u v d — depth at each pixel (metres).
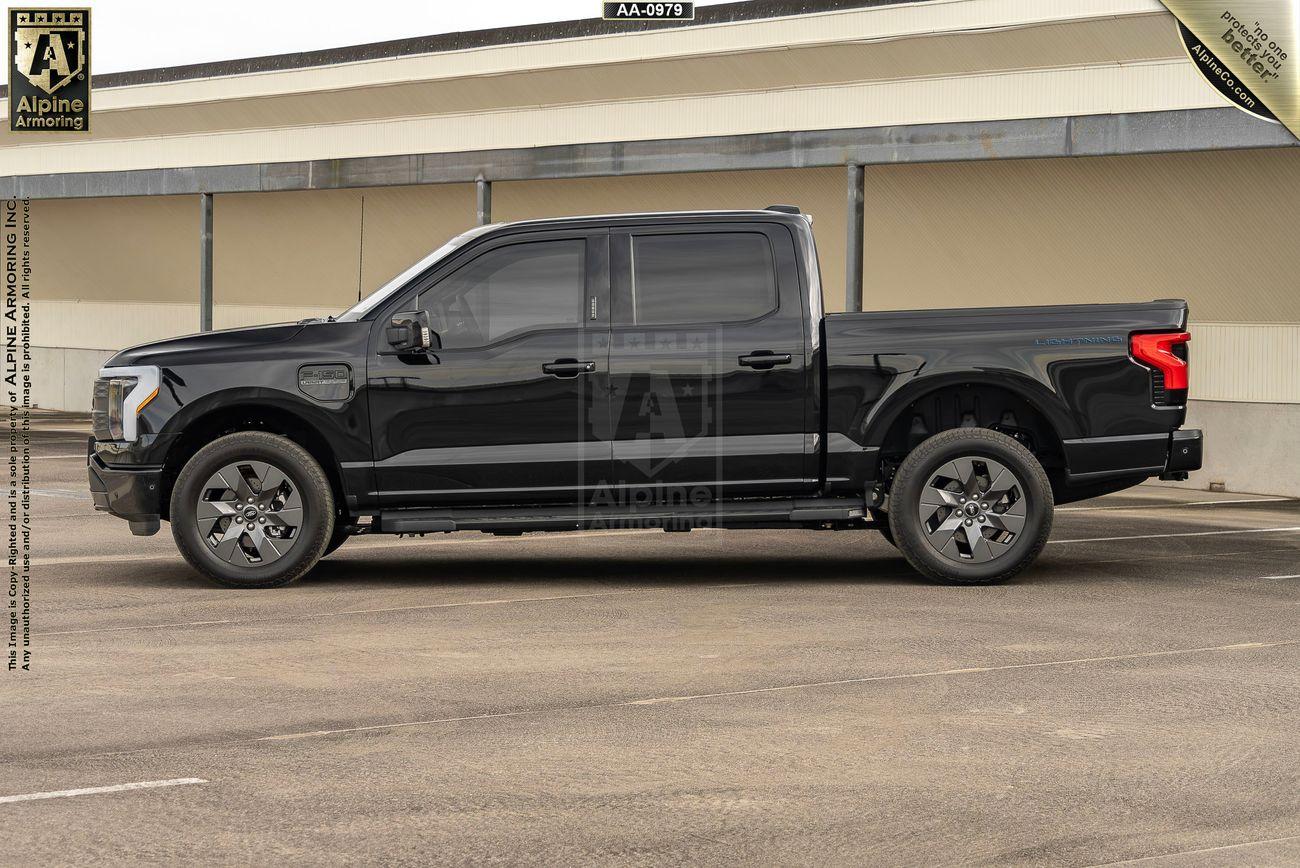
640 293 10.20
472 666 7.95
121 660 8.10
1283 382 19.92
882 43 21.92
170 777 6.01
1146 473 10.33
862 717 6.93
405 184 27.09
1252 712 7.03
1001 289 22.80
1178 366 10.28
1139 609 9.54
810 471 10.23
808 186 23.84
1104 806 5.67
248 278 33.22
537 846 5.23
